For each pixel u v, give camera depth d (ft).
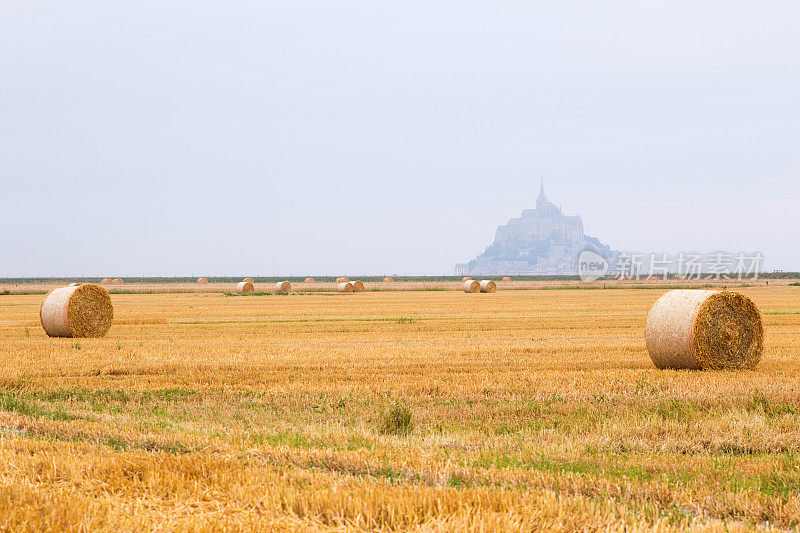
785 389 69.62
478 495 33.17
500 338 132.87
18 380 80.79
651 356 94.58
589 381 77.51
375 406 64.44
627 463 42.70
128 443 48.65
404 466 40.88
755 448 48.26
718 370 89.86
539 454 45.21
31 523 29.04
